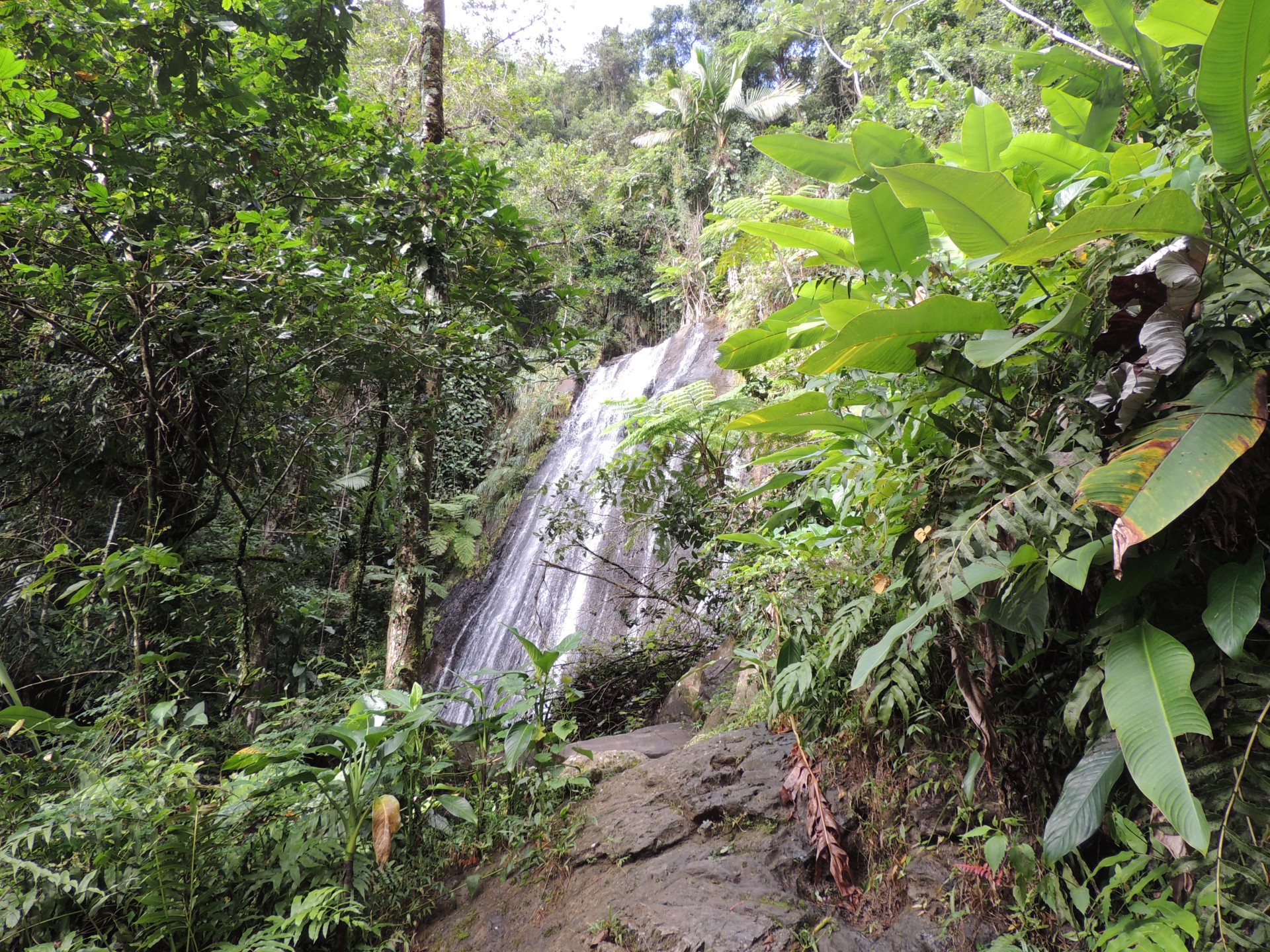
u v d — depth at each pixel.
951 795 1.84
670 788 2.46
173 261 3.38
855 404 2.07
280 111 4.05
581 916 2.00
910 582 1.78
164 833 2.13
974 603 1.62
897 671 1.82
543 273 5.22
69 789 2.43
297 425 4.93
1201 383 1.35
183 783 2.20
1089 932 1.40
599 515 10.84
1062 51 2.55
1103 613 1.49
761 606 2.70
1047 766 1.63
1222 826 1.23
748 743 2.56
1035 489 1.41
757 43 17.73
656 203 19.16
